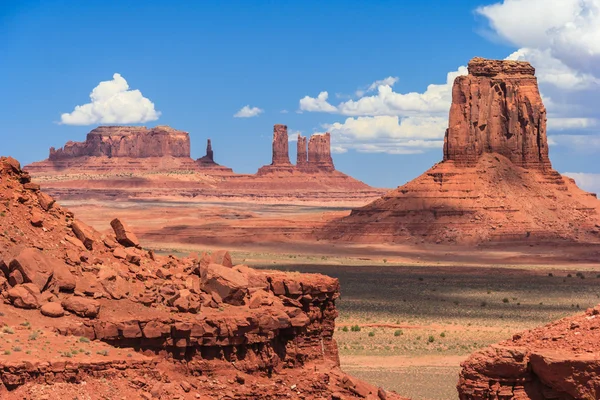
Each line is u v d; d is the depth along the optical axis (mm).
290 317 53156
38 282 47594
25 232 51000
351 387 54250
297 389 51875
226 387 48125
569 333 42688
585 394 39969
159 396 43781
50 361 41344
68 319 46344
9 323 44844
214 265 52844
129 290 49562
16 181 54156
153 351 47188
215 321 48688
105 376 42688
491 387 42062
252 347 50625
